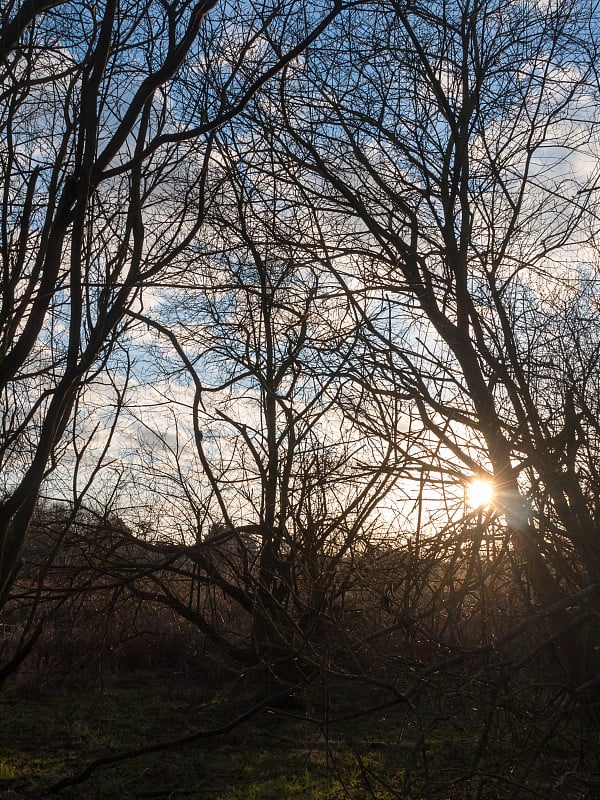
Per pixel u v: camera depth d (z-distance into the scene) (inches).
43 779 348.2
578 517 178.2
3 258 171.5
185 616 317.7
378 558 174.2
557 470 176.9
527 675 192.5
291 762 327.9
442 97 252.7
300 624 191.3
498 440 187.3
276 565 197.2
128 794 327.3
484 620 175.3
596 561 173.8
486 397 203.0
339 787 249.9
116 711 429.7
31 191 169.8
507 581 185.5
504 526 171.9
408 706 165.8
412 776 173.2
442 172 248.5
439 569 180.5
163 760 368.8
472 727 181.8
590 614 163.5
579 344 199.6
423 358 180.2
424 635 172.6
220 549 246.1
